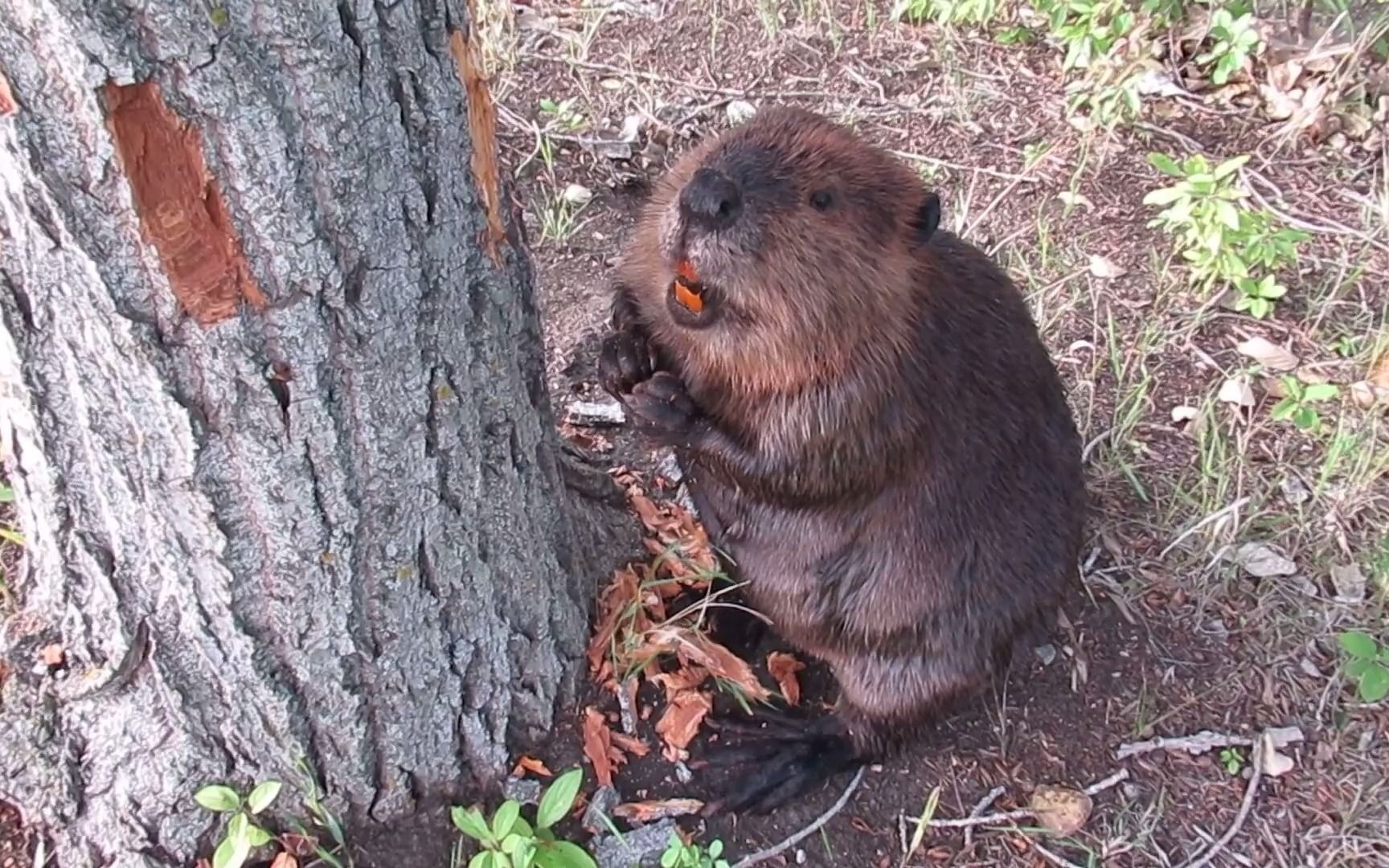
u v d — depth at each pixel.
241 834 1.24
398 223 1.15
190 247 1.09
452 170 1.17
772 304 1.31
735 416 1.39
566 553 1.40
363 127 1.11
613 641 1.43
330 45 1.07
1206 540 1.64
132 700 1.26
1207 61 2.20
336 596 1.24
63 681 1.26
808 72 2.17
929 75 2.18
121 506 1.19
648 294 1.40
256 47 1.05
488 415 1.27
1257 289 1.86
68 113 1.03
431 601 1.28
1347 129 2.12
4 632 1.27
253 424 1.16
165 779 1.28
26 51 1.02
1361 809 1.47
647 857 1.37
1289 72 2.15
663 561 1.51
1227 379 1.79
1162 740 1.50
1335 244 1.98
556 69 2.14
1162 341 1.83
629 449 1.63
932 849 1.42
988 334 1.44
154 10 1.02
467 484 1.27
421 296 1.18
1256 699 1.54
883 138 2.09
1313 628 1.59
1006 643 1.48
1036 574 1.48
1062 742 1.50
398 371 1.19
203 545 1.19
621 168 2.01
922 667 1.46
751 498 1.42
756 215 1.30
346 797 1.32
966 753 1.48
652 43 2.20
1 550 1.44
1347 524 1.67
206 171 1.07
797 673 1.54
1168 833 1.45
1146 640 1.57
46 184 1.05
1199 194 1.80
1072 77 2.18
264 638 1.24
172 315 1.11
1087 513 1.66
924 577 1.43
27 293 1.11
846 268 1.32
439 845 1.35
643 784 1.41
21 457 1.20
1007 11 2.28
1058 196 2.01
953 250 1.45
